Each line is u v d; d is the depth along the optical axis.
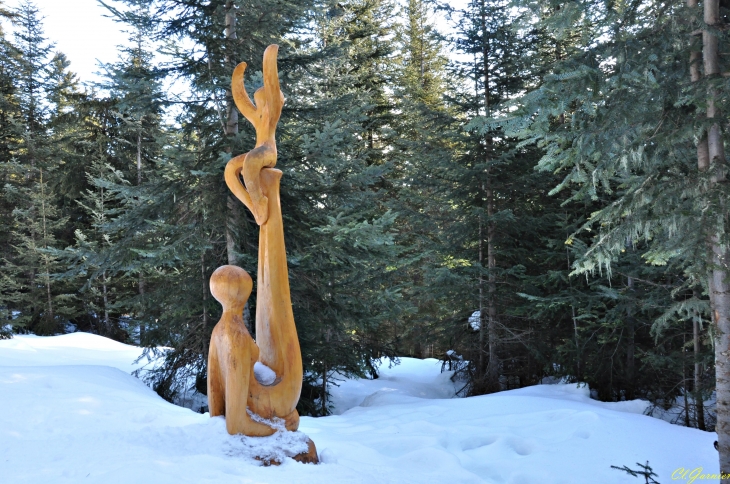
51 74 23.20
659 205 4.88
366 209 9.67
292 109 9.80
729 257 4.63
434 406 8.23
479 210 11.68
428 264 12.99
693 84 4.64
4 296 17.42
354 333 12.45
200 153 9.02
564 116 8.80
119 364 11.65
